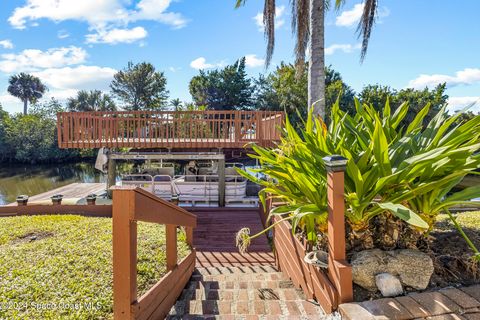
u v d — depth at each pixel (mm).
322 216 2305
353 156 2365
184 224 2805
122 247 1518
